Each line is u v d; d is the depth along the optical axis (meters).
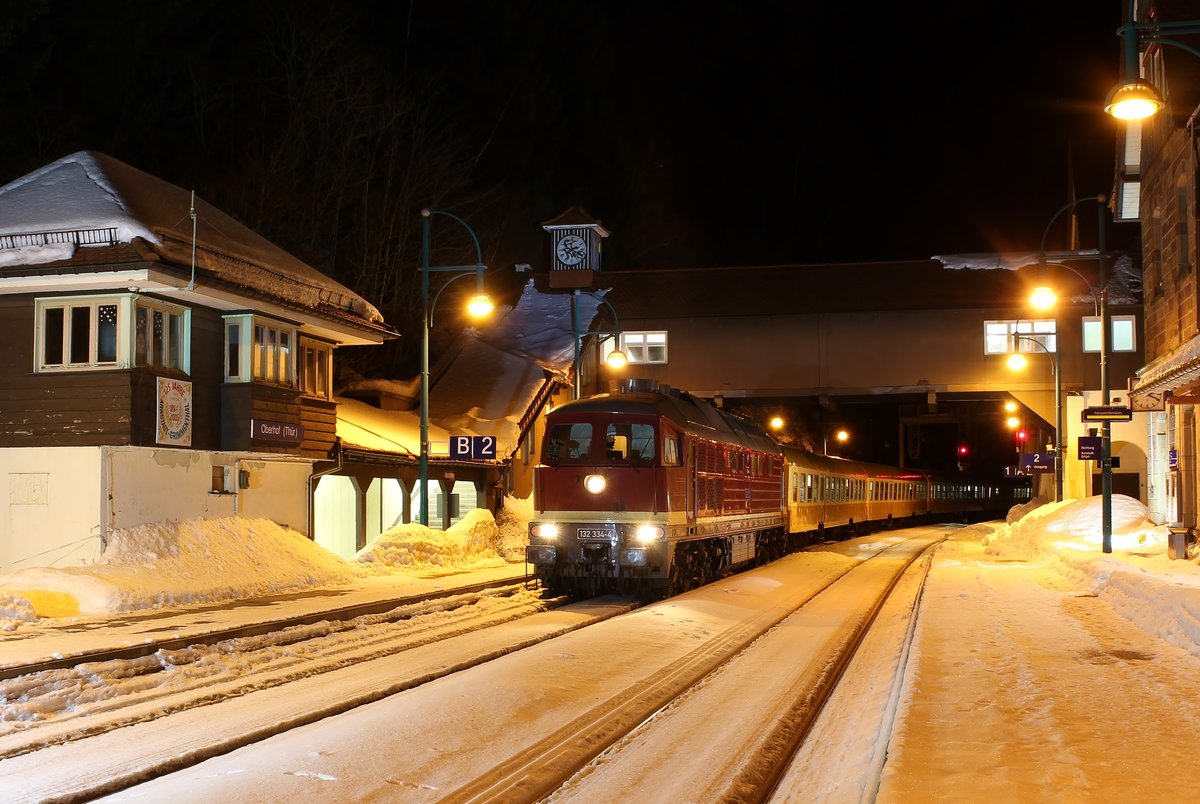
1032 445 48.81
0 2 29.08
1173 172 22.28
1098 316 38.44
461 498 30.14
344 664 11.58
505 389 34.78
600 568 18.34
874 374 39.75
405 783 6.70
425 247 23.31
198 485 18.50
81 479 16.67
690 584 20.00
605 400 19.00
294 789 6.46
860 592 20.12
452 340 41.69
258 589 17.00
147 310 17.36
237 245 19.42
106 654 10.81
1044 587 18.28
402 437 27.80
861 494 43.75
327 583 18.84
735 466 23.50
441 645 12.97
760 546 27.12
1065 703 8.30
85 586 14.55
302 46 39.31
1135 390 21.56
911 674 9.68
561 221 43.47
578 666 10.89
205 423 18.77
